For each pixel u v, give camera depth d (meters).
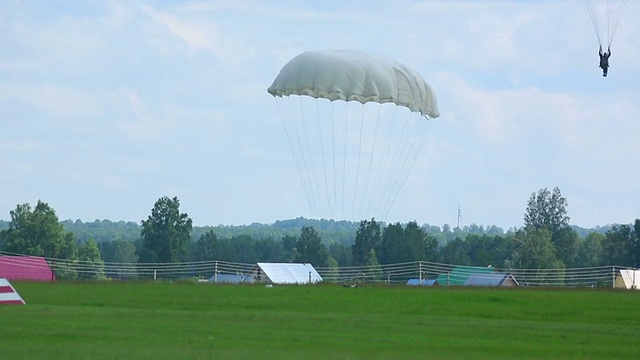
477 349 72.19
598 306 101.19
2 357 62.50
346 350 69.44
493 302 103.00
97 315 87.06
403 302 102.00
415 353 69.00
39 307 93.06
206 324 82.12
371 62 131.50
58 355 63.62
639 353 72.94
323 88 129.25
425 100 135.88
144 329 78.12
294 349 69.12
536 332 83.12
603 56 134.50
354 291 110.12
